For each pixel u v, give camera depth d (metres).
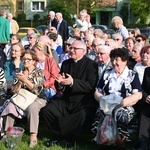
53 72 7.01
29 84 6.49
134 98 5.98
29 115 6.29
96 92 6.28
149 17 50.03
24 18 49.59
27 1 50.78
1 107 6.68
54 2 47.59
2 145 6.13
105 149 6.12
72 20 45.62
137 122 6.50
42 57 7.12
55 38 10.28
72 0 46.19
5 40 13.45
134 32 12.79
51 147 6.22
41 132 6.99
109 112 5.85
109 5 51.88
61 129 6.27
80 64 6.64
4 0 50.66
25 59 6.58
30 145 6.25
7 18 14.77
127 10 51.50
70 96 6.54
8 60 7.88
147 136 5.84
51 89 6.95
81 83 6.40
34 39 9.31
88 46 9.12
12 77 7.67
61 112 6.47
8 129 6.00
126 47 8.51
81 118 6.17
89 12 47.12
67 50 9.48
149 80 6.31
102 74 6.47
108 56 6.93
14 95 6.51
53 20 14.08
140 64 7.21
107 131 5.80
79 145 6.36
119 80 6.17
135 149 6.00
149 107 6.14
